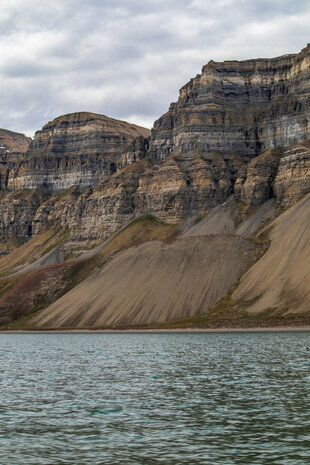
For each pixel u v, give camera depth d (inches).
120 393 2519.7
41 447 1667.1
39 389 2689.5
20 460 1541.6
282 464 1456.7
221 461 1494.8
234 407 2130.9
